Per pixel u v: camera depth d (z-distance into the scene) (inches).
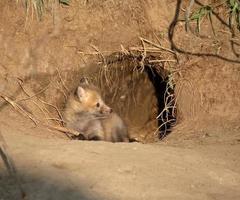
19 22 496.1
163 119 525.7
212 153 371.6
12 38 491.8
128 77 540.1
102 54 511.8
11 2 496.7
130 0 508.4
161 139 488.7
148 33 506.6
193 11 494.6
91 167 314.5
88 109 506.9
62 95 504.7
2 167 312.0
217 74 478.6
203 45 489.7
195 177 321.1
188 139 426.6
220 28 489.4
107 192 287.4
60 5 503.8
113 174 306.8
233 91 469.7
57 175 302.8
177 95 490.3
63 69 505.7
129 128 557.9
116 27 510.9
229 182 322.3
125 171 313.3
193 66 488.1
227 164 351.6
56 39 504.1
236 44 482.3
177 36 498.3
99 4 509.4
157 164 330.0
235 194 305.6
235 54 480.1
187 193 298.2
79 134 499.8
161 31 503.2
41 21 499.8
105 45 512.4
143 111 557.6
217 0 492.7
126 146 358.6
